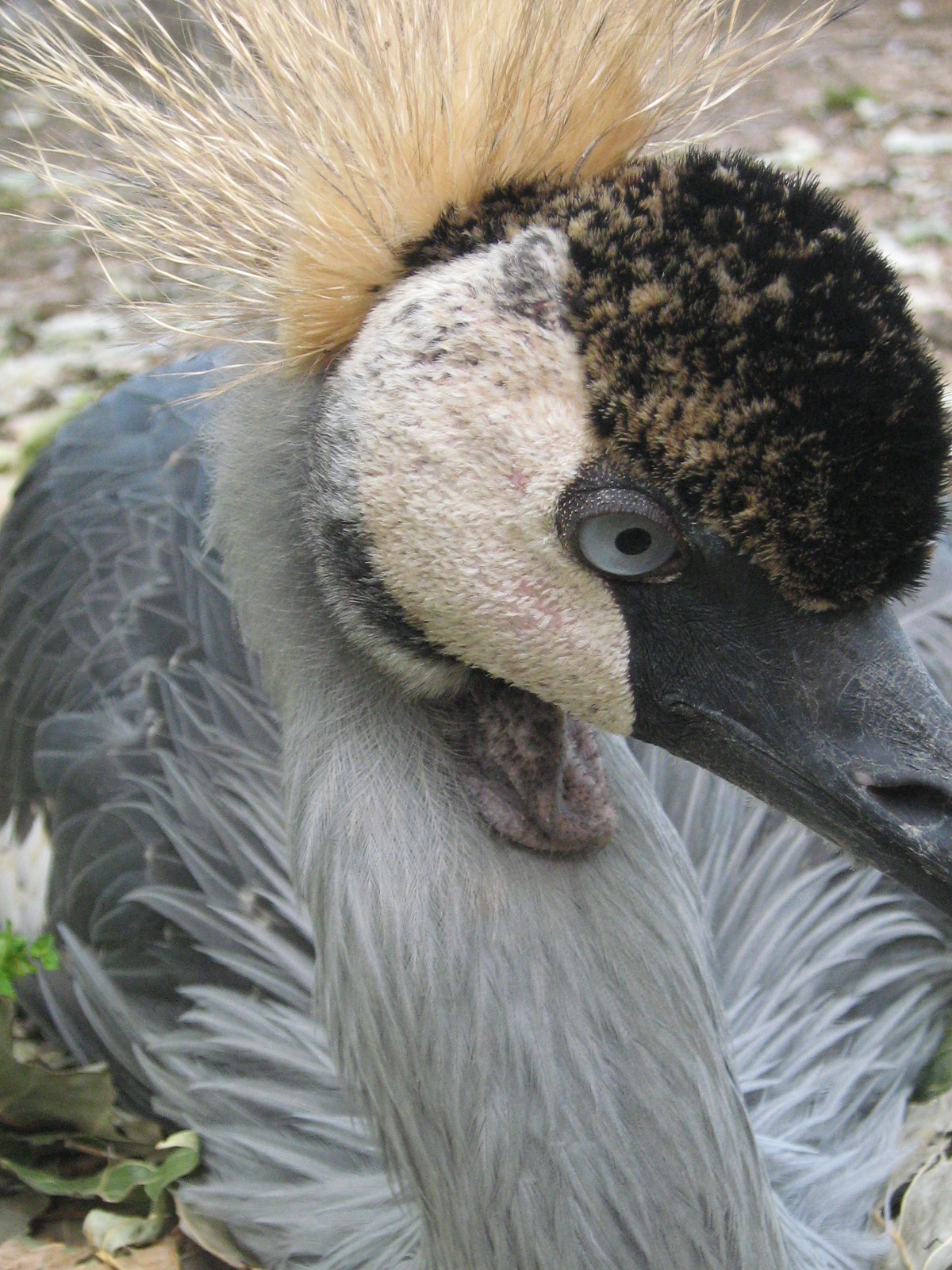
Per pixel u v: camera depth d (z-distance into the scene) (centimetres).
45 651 43
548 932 26
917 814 24
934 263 77
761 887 38
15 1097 37
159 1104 37
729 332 22
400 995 26
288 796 27
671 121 26
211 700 40
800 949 38
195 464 44
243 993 37
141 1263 35
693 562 24
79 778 40
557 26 25
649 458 23
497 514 24
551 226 23
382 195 25
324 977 27
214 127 26
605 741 28
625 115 25
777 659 24
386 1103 26
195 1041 36
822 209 23
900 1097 37
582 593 24
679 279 22
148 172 27
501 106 25
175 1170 35
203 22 28
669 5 26
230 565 27
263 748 39
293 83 25
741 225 22
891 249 78
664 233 22
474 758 27
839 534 22
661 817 29
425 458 24
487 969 26
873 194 86
